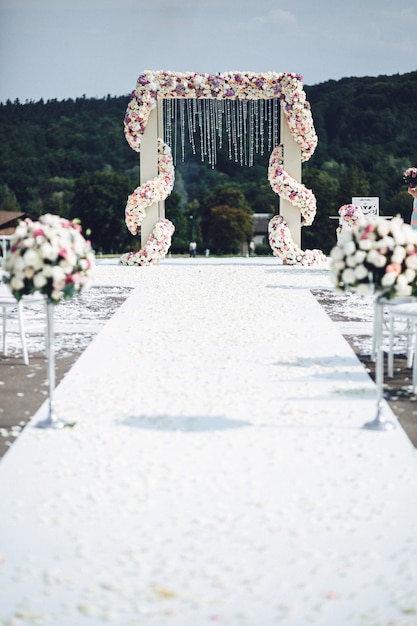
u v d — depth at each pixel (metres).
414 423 5.61
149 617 3.12
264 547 3.66
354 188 54.84
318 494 4.27
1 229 47.50
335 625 3.06
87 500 4.18
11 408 6.01
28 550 3.64
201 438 5.20
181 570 3.46
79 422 5.57
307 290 13.36
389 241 5.38
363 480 4.46
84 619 3.10
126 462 4.74
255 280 15.04
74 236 5.56
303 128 17.89
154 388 6.55
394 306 7.03
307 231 55.75
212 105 18.20
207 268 17.91
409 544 3.69
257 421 5.60
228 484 4.40
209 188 63.19
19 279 5.46
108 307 11.58
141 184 18.36
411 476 4.53
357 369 7.29
